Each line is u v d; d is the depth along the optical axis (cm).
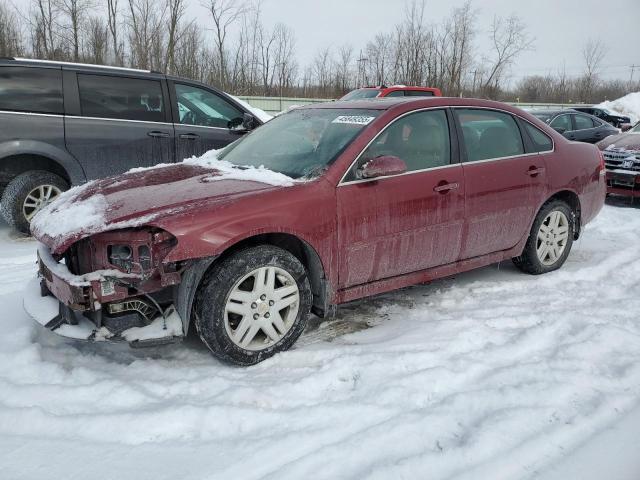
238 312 313
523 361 321
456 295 436
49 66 594
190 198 317
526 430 251
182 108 666
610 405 271
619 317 381
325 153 364
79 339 295
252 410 270
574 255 554
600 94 4609
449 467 228
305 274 335
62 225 309
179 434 256
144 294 304
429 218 384
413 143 387
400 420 258
